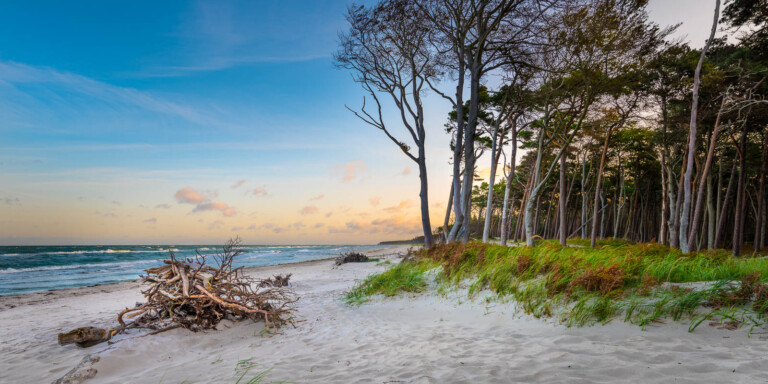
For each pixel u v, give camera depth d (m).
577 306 4.82
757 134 26.86
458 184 18.86
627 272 5.86
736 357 3.07
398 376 3.33
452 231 18.34
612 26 16.31
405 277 8.95
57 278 20.55
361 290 8.97
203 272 6.37
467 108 24.62
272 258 42.81
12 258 37.28
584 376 2.97
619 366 3.10
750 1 17.92
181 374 3.71
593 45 16.84
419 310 6.52
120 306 9.34
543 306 5.27
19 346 5.43
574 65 17.91
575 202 56.06
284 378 3.41
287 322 6.27
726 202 26.58
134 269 27.22
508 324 4.96
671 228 24.22
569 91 19.30
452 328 5.07
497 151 26.80
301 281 13.60
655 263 6.96
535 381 2.97
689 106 22.17
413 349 4.18
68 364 4.35
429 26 18.55
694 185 29.22
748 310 4.11
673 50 19.70
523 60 19.84
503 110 23.06
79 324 6.95
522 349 3.83
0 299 11.47
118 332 5.43
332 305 7.79
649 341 3.68
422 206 19.81
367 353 4.16
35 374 4.09
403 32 18.89
